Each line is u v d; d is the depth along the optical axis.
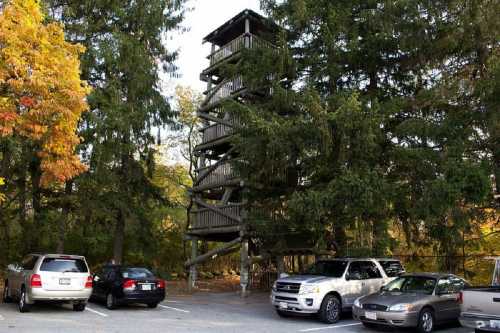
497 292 9.70
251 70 18.66
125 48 22.44
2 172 18.09
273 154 15.30
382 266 14.73
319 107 14.58
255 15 22.67
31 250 23.72
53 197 23.14
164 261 31.73
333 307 12.98
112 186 22.64
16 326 11.11
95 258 28.34
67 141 12.62
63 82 12.12
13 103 11.57
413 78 18.47
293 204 14.41
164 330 11.25
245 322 12.84
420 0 15.94
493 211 16.91
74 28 21.94
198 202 23.73
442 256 17.80
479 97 15.03
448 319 12.12
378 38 17.00
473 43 15.59
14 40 11.13
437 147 15.77
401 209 15.62
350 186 13.72
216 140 22.89
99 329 11.10
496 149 15.52
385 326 12.25
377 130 14.82
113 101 21.77
